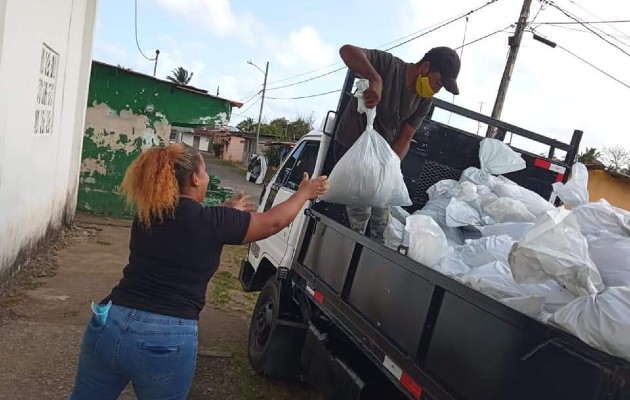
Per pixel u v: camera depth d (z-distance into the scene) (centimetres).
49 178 794
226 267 906
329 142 445
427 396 231
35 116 661
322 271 372
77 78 953
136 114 1212
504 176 501
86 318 556
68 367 439
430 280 244
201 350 516
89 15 986
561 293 217
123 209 1222
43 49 663
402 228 341
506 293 227
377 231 380
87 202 1208
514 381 187
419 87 381
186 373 236
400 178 363
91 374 235
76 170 1033
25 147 612
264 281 538
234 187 2884
